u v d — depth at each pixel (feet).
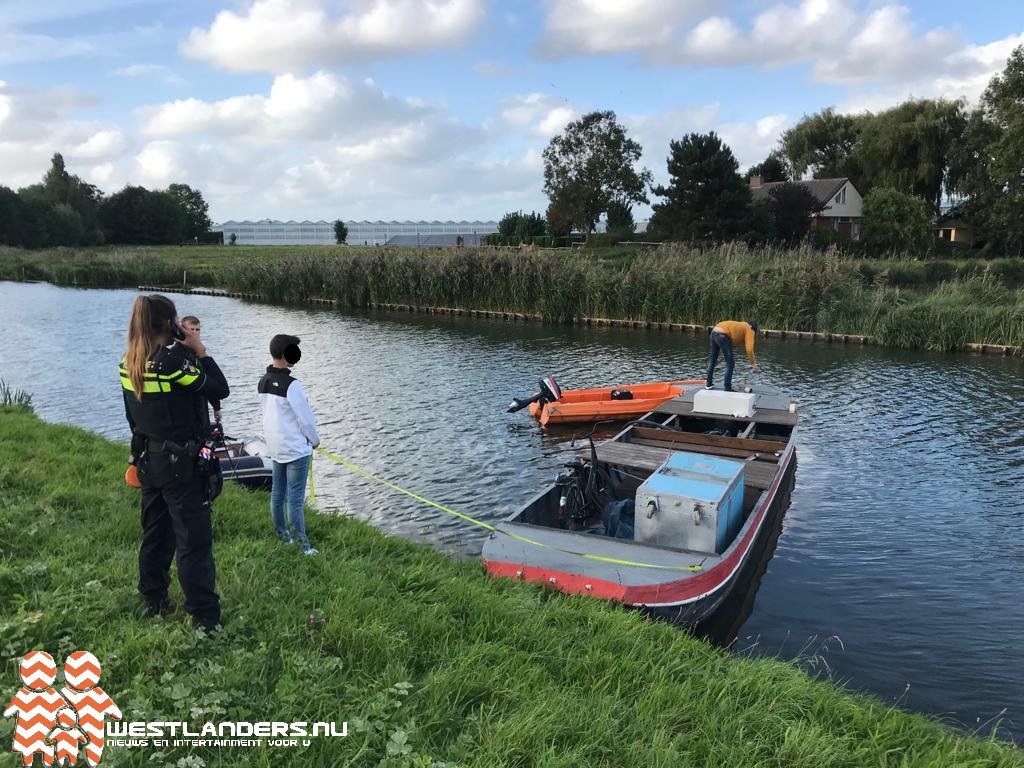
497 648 13.56
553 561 18.93
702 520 19.74
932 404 47.57
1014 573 23.32
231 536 18.45
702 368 60.64
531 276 93.35
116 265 154.61
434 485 31.40
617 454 29.96
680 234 152.87
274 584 15.02
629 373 58.54
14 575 13.61
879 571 23.50
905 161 181.98
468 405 46.85
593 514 25.05
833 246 91.40
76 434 30.89
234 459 26.63
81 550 15.94
